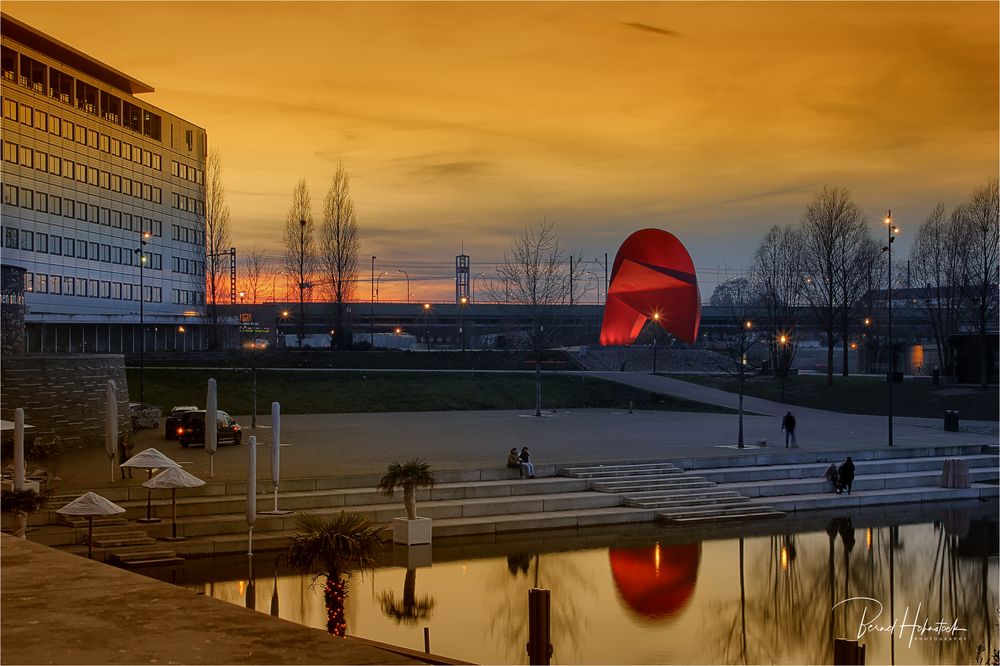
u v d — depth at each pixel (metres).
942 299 91.00
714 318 119.12
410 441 44.97
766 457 41.41
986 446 47.69
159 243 90.56
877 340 95.31
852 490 40.31
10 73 71.25
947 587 27.03
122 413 47.03
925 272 83.38
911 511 38.41
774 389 74.44
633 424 56.06
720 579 27.11
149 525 27.44
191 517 28.55
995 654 21.06
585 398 72.75
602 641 21.08
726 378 79.69
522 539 31.20
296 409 63.38
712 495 36.75
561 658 19.83
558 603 24.11
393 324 126.19
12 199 70.56
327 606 19.62
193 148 96.81
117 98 85.06
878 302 95.56
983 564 29.67
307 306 109.62
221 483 30.25
